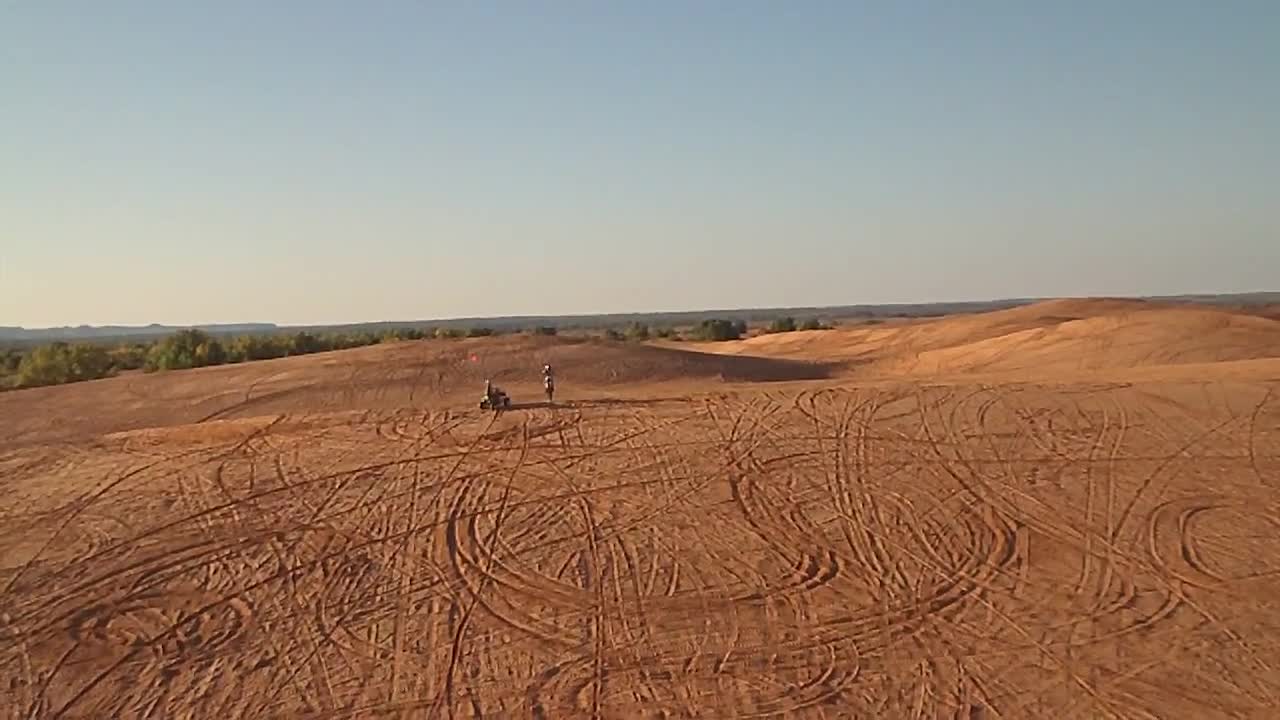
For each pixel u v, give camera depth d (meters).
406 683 10.72
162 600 12.64
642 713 10.03
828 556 13.32
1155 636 11.09
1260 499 14.59
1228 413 18.52
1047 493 15.07
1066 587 12.25
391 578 13.05
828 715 9.91
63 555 13.95
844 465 16.56
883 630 11.43
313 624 11.99
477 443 18.62
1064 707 9.90
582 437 18.83
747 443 17.94
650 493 15.64
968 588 12.34
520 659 11.09
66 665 11.26
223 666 11.17
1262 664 10.51
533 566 13.28
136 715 10.34
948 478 15.80
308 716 10.20
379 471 17.05
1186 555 12.96
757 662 10.88
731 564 13.15
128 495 16.19
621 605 12.18
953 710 9.91
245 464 17.66
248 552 13.91
